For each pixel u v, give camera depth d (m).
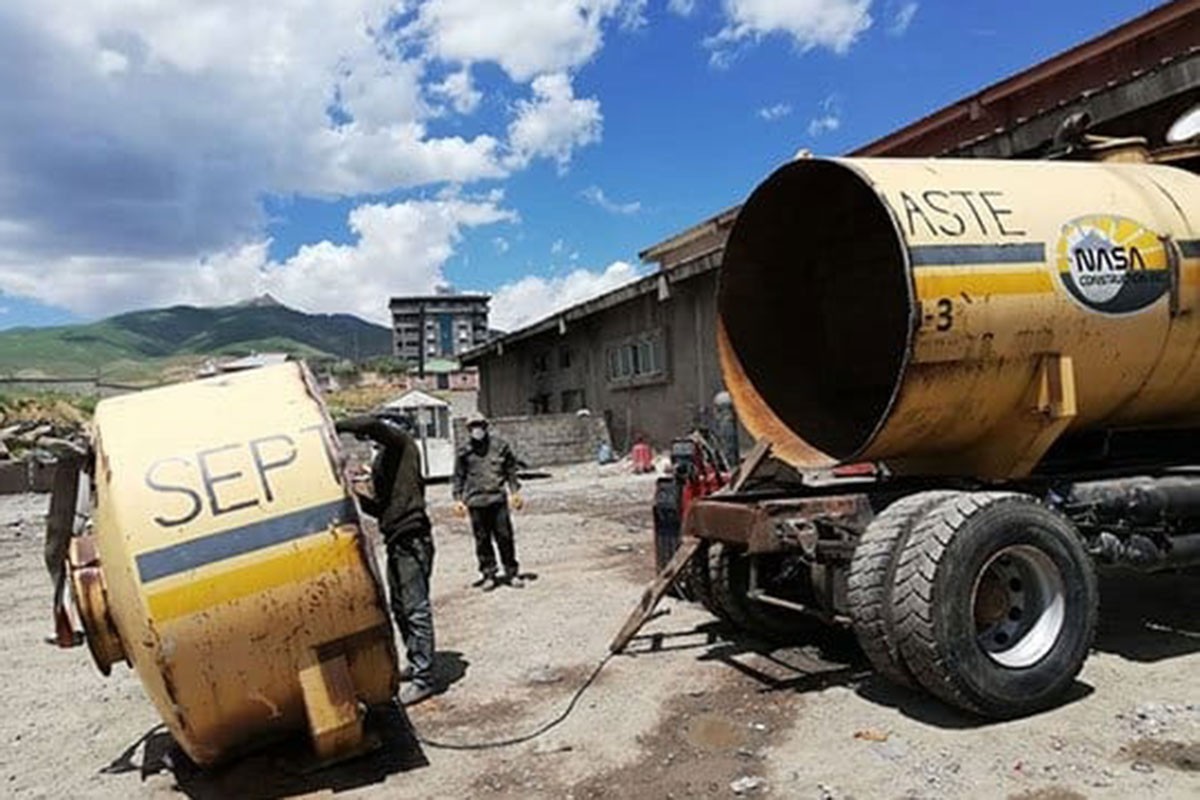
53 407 61.34
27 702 7.02
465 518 15.71
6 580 13.01
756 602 6.88
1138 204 6.20
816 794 4.49
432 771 5.14
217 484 4.87
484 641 7.62
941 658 5.07
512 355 32.75
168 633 4.66
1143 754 4.64
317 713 4.91
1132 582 7.83
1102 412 6.39
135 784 5.33
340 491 5.00
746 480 6.89
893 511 5.50
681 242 23.30
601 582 9.56
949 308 5.51
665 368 21.88
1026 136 10.73
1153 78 9.37
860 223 7.38
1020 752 4.77
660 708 5.79
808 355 7.58
